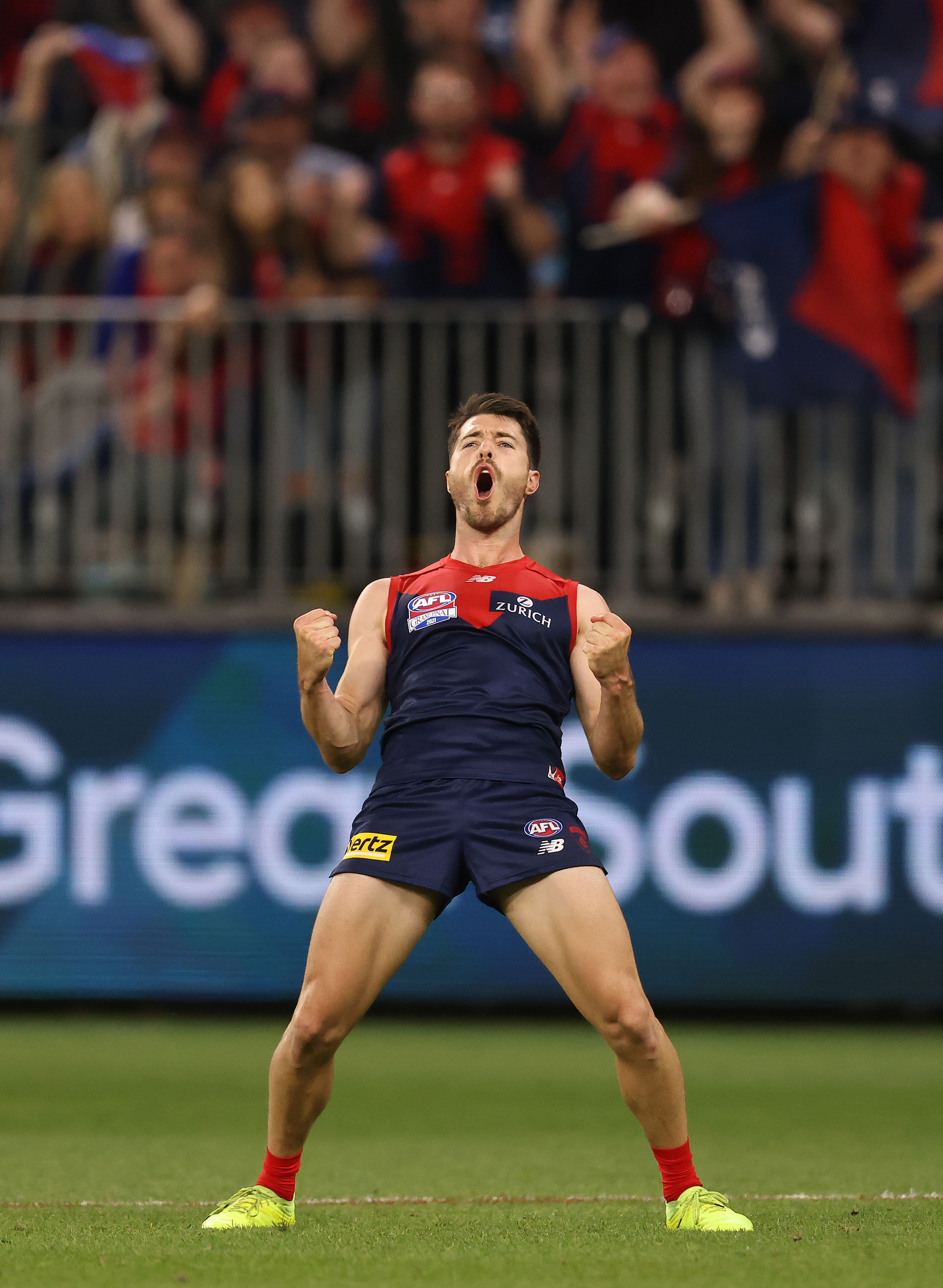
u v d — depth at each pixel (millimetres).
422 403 30422
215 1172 16484
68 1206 14039
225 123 35062
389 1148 18625
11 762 30984
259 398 30844
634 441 30234
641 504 30328
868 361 29500
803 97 32875
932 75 30719
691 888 30391
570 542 30219
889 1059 26797
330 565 30812
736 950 30281
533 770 12414
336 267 32688
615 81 31969
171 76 36938
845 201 29750
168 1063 25938
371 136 34938
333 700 12359
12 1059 26312
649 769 30500
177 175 32844
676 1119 12281
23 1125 20156
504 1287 9953
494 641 12773
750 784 30484
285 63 34562
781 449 30109
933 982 30156
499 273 31406
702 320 30047
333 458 30812
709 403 30094
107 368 31141
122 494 31000
